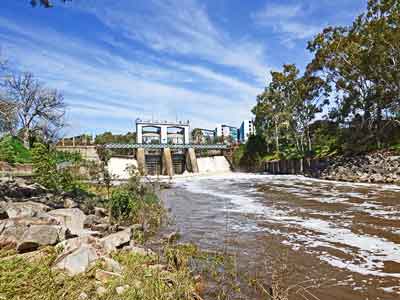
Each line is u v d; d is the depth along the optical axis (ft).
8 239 17.56
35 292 12.35
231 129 313.94
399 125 104.37
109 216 31.55
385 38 88.38
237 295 15.87
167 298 13.30
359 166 98.78
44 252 16.98
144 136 208.13
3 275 13.56
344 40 103.71
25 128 116.57
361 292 16.47
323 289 16.84
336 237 28.19
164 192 77.15
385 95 99.96
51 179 44.75
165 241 26.89
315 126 146.61
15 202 29.37
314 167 128.26
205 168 198.59
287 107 161.58
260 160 182.29
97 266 15.31
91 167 49.62
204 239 28.48
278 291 16.05
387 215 37.83
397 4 88.84
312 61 120.47
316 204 49.11
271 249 24.71
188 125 210.38
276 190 75.31
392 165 86.48
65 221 24.39
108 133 242.37
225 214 42.75
